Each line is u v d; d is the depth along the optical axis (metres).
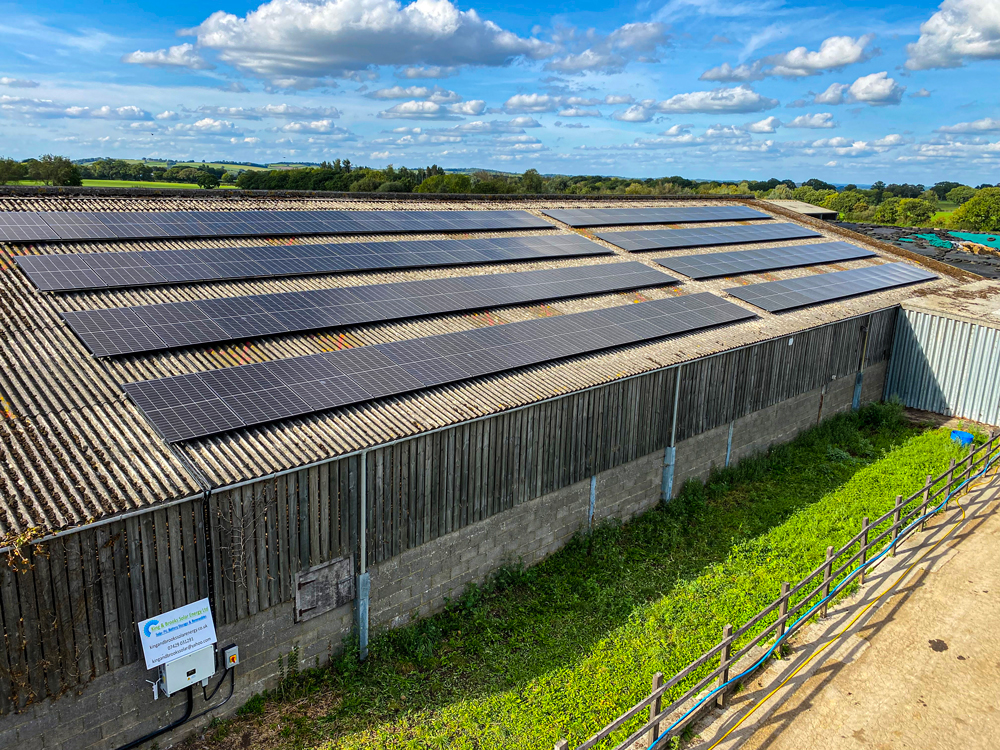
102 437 12.99
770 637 15.88
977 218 121.12
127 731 12.23
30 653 10.81
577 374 20.23
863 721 13.46
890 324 35.59
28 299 16.67
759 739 12.97
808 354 29.34
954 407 34.56
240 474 12.84
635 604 17.92
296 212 26.56
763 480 26.58
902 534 20.20
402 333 20.00
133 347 15.80
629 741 11.72
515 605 17.97
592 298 26.19
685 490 24.55
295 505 13.77
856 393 34.22
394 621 16.39
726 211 46.41
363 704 14.19
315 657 14.93
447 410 16.72
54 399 13.67
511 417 17.84
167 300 18.38
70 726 11.52
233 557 13.01
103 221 21.41
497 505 18.22
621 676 14.92
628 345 22.97
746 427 27.09
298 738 13.23
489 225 30.97
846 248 43.88
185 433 13.48
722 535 22.02
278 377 16.19
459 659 15.79
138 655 12.09
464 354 19.39
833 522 22.41
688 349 23.73
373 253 24.50
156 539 11.89
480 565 18.25
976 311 34.41
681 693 14.27
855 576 18.02
